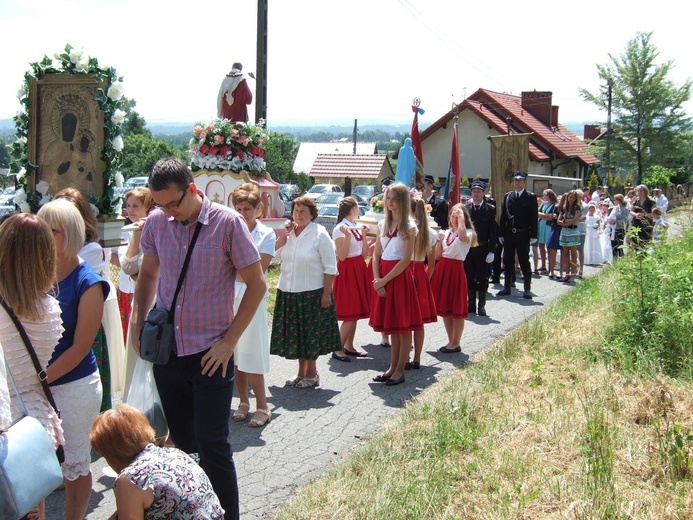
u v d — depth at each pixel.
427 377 6.93
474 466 4.23
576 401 5.19
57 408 3.51
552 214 14.12
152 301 3.85
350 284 7.59
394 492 3.94
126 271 4.98
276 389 6.49
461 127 38.66
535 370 6.14
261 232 5.50
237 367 5.52
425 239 6.69
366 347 8.26
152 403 3.91
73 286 3.56
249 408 5.81
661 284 6.77
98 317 3.59
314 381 6.55
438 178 38.84
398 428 5.13
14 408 3.06
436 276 7.95
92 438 2.93
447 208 12.97
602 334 6.83
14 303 3.09
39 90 6.02
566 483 3.86
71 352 3.50
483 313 10.21
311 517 3.77
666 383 5.34
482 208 10.10
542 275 14.73
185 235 3.52
